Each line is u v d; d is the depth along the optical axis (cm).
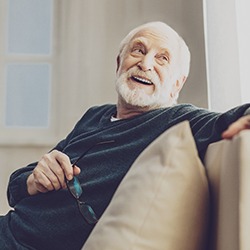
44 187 140
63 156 140
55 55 267
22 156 249
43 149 250
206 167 89
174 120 136
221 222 73
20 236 140
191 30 245
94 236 78
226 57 206
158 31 166
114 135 143
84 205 129
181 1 250
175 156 79
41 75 268
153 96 156
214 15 212
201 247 79
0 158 249
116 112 165
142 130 139
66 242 132
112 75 255
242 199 65
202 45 240
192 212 77
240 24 204
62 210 135
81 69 257
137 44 163
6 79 269
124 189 81
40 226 137
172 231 75
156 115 142
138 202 76
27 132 263
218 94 206
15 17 274
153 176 78
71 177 135
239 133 72
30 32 273
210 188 82
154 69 158
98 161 139
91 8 262
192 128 127
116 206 79
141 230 74
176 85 169
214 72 209
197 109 136
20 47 272
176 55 164
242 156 67
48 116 264
